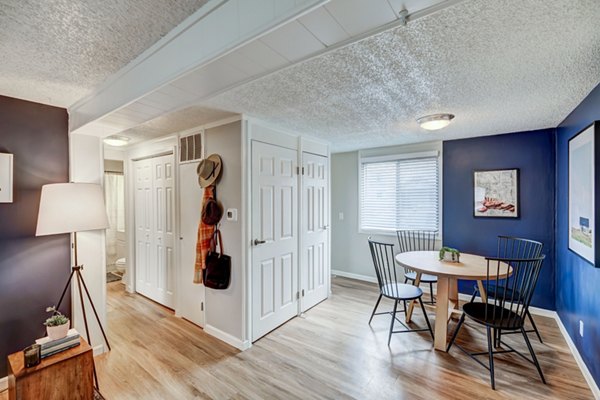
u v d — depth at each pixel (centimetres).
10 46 144
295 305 319
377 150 434
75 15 119
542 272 317
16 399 155
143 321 311
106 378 212
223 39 116
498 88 195
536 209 321
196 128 292
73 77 184
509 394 192
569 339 252
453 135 346
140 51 154
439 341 247
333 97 211
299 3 92
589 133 199
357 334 278
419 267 260
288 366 225
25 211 215
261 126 274
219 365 228
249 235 257
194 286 302
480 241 355
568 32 128
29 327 214
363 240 454
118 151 399
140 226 392
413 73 171
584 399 187
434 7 92
